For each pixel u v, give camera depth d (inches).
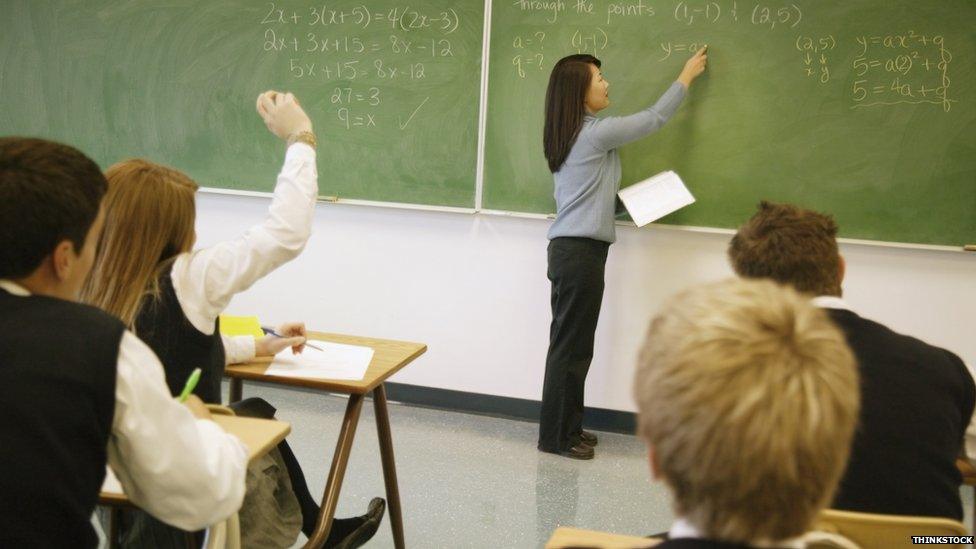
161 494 41.8
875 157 119.4
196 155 145.8
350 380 72.9
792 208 57.2
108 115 147.5
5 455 36.3
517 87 130.2
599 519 106.0
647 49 124.3
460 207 136.5
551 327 126.9
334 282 146.6
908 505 46.1
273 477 69.6
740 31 120.8
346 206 143.3
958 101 115.6
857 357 48.6
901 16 115.6
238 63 141.1
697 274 129.7
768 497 23.9
